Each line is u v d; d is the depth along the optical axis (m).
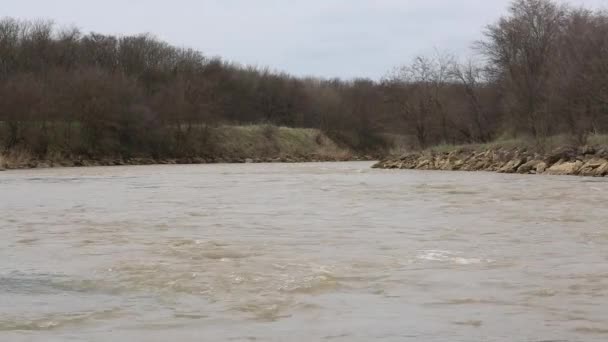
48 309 7.72
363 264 10.30
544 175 35.69
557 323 6.88
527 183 29.02
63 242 12.96
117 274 9.66
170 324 7.02
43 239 13.41
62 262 10.73
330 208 19.56
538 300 7.91
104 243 12.78
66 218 17.28
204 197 24.19
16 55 81.56
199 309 7.66
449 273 9.57
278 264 10.33
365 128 97.75
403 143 93.06
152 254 11.39
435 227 14.81
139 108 75.50
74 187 31.00
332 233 13.99
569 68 46.75
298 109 105.50
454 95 64.62
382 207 19.67
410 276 9.38
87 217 17.48
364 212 18.28
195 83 89.19
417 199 22.31
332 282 9.00
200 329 6.82
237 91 102.38
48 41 86.88
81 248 12.18
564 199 21.00
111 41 95.12
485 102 60.19
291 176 41.31
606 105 42.78
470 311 7.43
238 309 7.63
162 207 20.23
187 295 8.35
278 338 6.47
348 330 6.73
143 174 45.66
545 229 14.20
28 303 8.04
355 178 37.53
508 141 48.50
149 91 87.38
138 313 7.50
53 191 28.14
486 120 60.19
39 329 6.87
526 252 11.34
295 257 10.98
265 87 105.31
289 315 7.36
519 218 16.23
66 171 51.69
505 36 57.94
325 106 101.75
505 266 10.08
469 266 10.11
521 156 42.69
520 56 56.81
